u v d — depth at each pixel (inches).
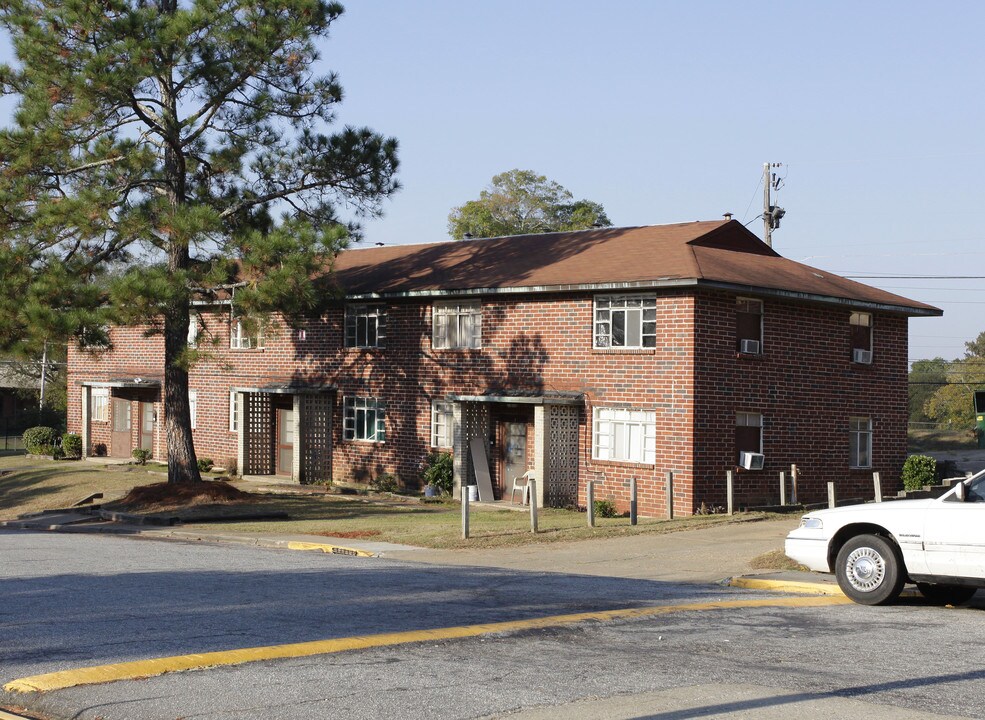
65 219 935.0
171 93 1043.3
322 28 1063.6
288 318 1160.8
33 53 932.0
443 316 1234.0
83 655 361.7
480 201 2997.0
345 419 1334.9
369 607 471.5
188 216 951.6
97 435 1688.0
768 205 1638.8
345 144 1108.5
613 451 1073.5
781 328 1103.0
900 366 1236.5
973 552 466.0
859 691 315.0
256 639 390.0
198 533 894.4
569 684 322.3
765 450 1080.2
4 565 645.3
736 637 399.9
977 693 313.4
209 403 1509.6
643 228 1259.2
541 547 776.3
